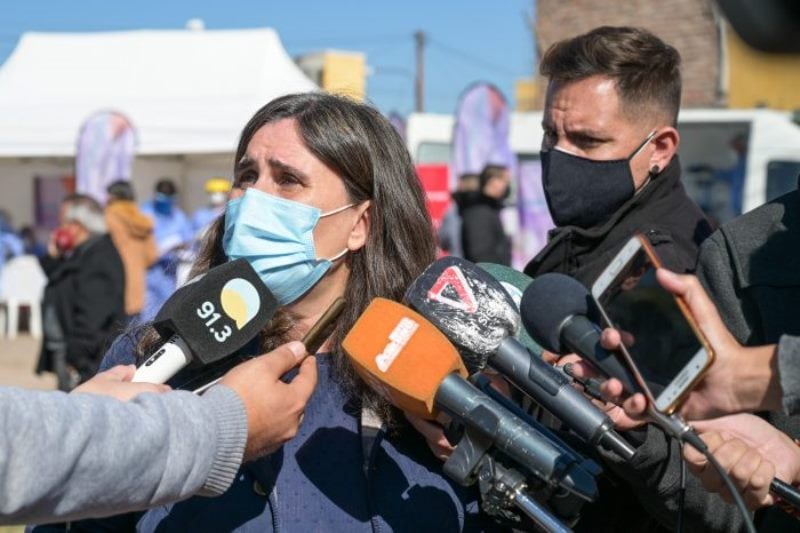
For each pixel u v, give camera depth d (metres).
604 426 1.67
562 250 2.71
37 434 1.37
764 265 2.13
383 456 1.98
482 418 1.66
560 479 1.63
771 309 2.10
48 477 1.38
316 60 18.86
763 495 1.72
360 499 1.94
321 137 2.08
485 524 1.97
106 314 6.92
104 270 6.97
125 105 14.28
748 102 11.36
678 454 1.94
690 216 2.74
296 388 1.68
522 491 1.67
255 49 14.38
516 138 12.29
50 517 1.42
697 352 1.47
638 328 1.53
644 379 1.52
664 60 2.73
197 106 14.07
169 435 1.49
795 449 1.84
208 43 14.66
